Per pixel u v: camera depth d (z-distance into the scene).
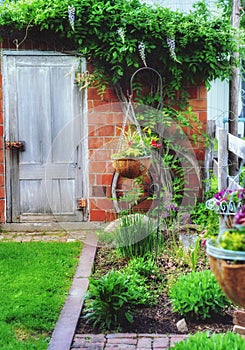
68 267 5.58
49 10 6.68
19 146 7.09
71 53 7.02
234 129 7.39
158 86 7.00
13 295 4.78
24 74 7.08
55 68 7.07
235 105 7.35
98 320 4.20
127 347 3.85
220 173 6.20
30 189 7.21
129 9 6.75
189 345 3.26
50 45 7.03
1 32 6.95
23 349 3.79
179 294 4.35
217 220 6.25
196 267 5.40
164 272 5.35
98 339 3.99
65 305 4.58
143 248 5.77
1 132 7.13
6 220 7.21
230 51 6.97
